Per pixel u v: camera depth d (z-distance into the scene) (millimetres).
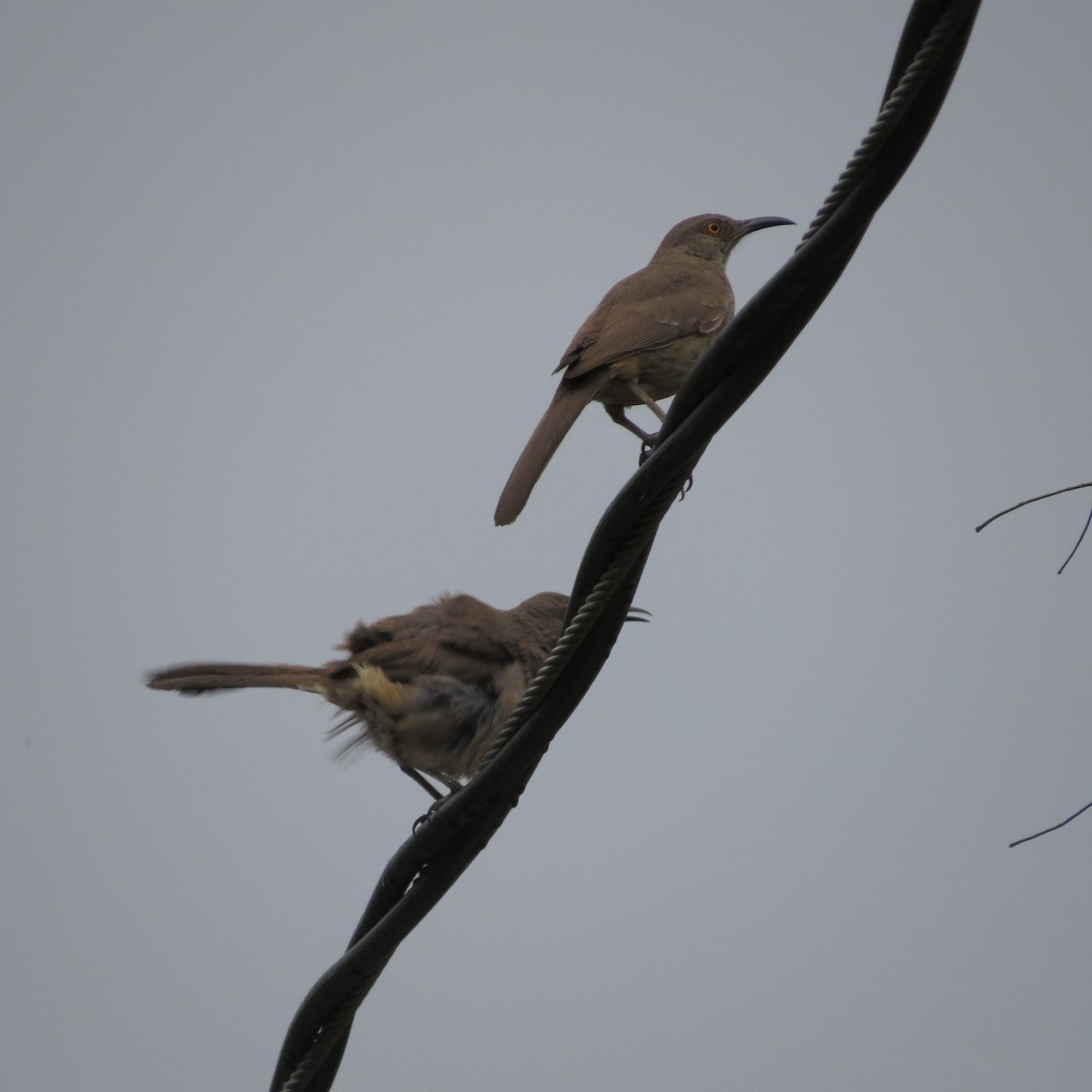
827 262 6887
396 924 8359
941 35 6297
